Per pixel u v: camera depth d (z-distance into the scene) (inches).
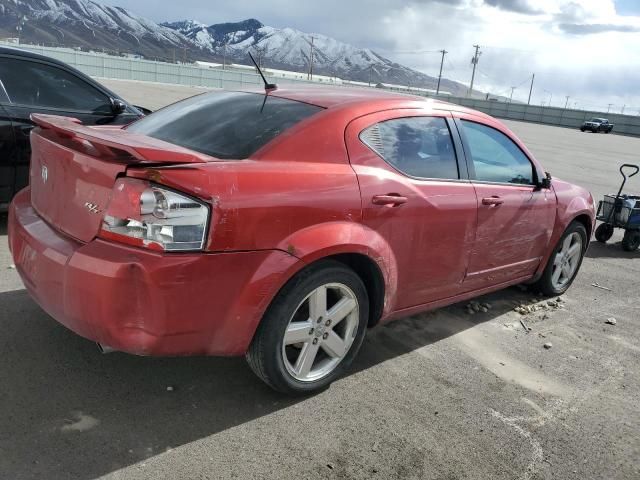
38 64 212.4
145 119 144.6
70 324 100.1
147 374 123.1
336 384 127.6
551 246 185.8
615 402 132.6
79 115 220.1
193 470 95.7
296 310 111.0
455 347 152.7
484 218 148.7
